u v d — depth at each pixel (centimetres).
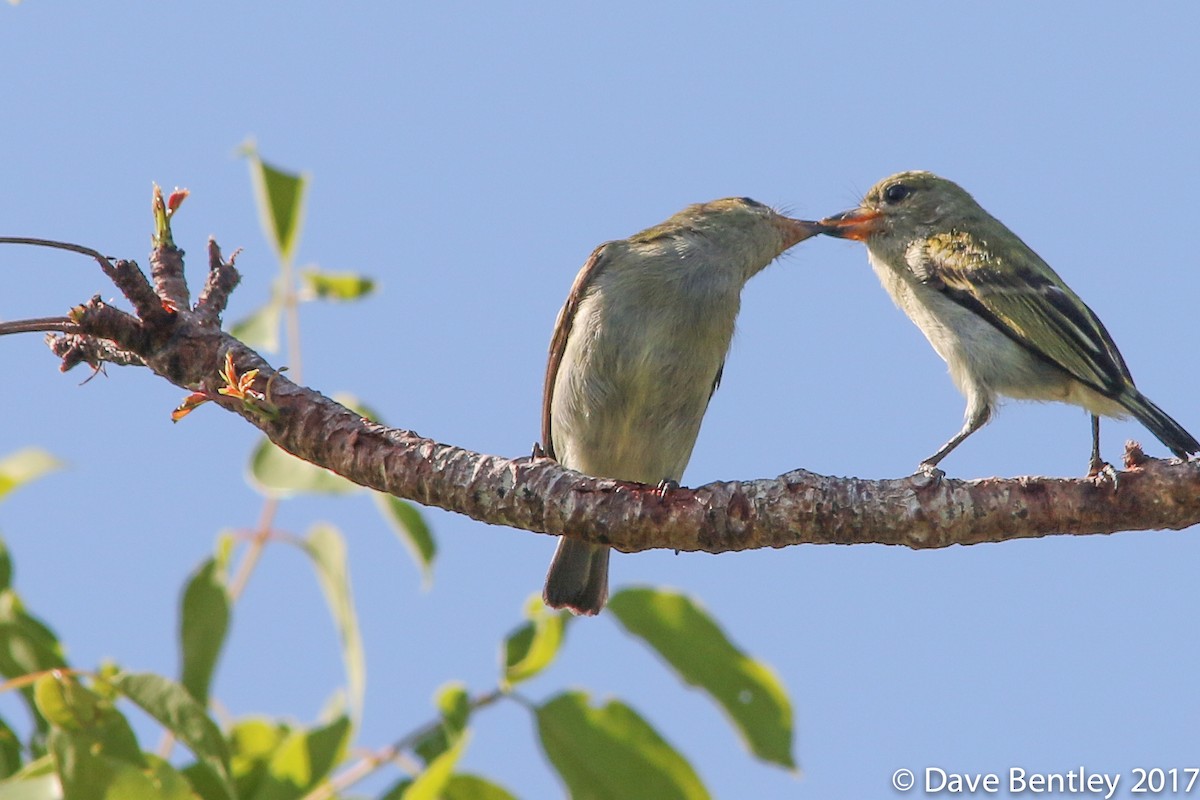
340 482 871
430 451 796
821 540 761
